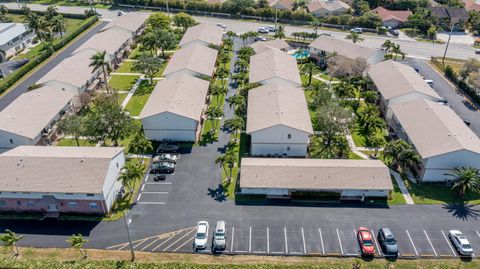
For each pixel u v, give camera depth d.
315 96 92.19
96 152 67.00
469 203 65.44
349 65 100.62
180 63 105.62
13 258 54.81
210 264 53.09
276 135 74.94
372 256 55.53
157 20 136.88
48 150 68.25
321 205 64.88
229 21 159.62
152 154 77.31
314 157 76.44
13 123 76.25
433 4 169.75
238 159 75.88
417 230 59.94
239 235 58.97
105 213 62.78
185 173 71.94
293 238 58.50
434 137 71.75
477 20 146.00
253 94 90.62
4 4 176.25
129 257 55.41
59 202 61.66
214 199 65.88
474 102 97.62
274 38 138.12
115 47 116.75
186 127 79.75
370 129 83.62
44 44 134.00
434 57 123.94
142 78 109.31
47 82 93.06
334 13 162.00
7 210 63.38
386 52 122.00
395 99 88.44
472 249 56.16
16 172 62.16
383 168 66.88
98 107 84.31
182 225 60.78
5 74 110.12
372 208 64.19
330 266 52.94
